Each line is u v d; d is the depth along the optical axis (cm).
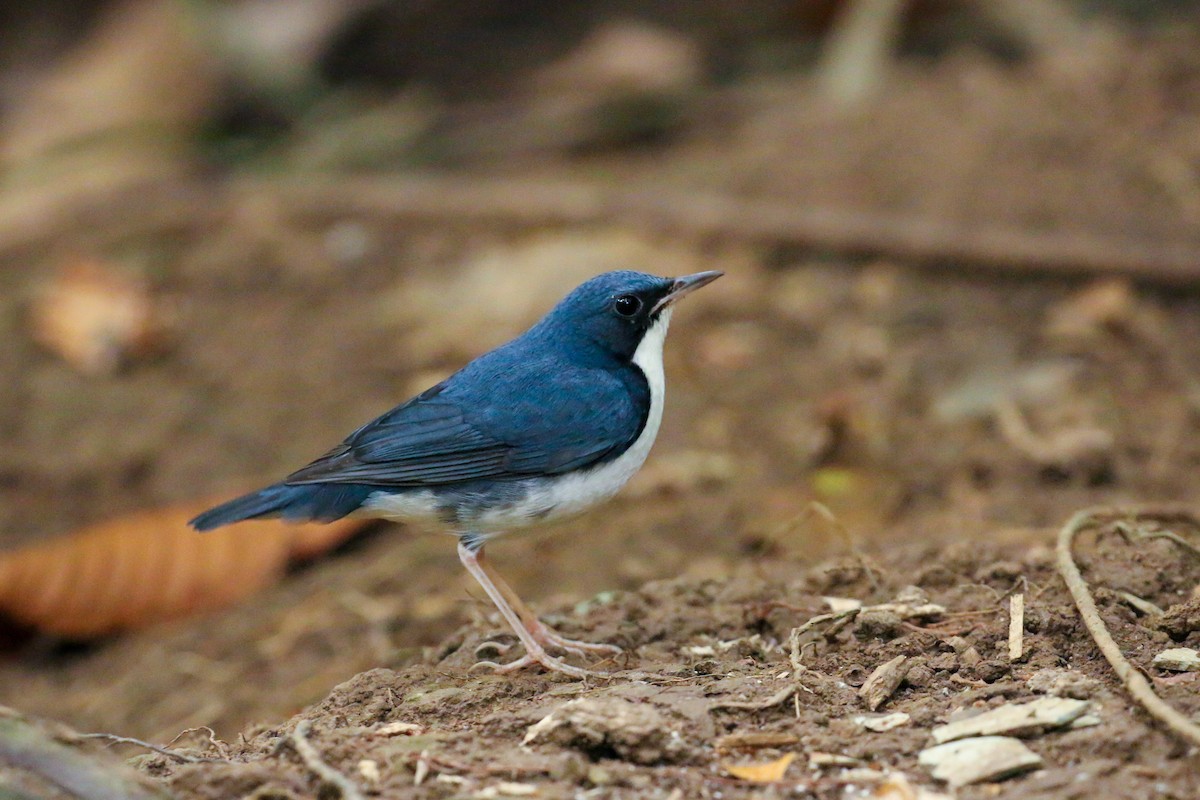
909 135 1652
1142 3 1942
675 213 1563
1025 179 1530
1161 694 662
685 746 642
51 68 2042
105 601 1155
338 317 1516
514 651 844
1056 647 742
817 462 1187
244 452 1321
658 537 1111
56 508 1282
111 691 1061
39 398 1420
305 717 751
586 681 763
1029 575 836
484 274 1551
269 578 1175
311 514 841
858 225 1473
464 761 641
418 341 1452
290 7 2025
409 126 1917
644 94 1908
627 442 877
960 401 1237
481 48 2102
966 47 1947
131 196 1800
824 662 759
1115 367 1258
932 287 1422
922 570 866
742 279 1474
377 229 1664
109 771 577
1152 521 906
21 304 1584
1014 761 614
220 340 1494
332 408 1367
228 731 953
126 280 1552
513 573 1098
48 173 1875
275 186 1780
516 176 1811
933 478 1136
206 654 1078
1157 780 589
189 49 1945
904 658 736
